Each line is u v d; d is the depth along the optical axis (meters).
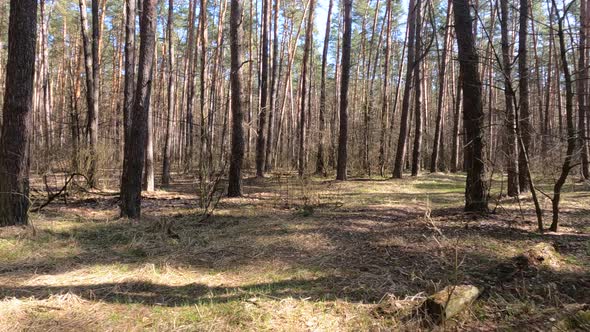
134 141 7.77
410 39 16.92
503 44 9.82
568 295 4.07
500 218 7.16
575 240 5.80
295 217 7.88
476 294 3.81
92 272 4.79
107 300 4.00
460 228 6.48
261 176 17.02
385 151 21.06
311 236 6.31
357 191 12.49
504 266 4.76
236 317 3.60
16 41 6.43
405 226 6.77
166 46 28.19
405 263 5.03
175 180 17.89
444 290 3.78
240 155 10.94
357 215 7.91
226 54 31.08
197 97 36.34
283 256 5.45
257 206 9.33
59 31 29.91
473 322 3.51
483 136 7.38
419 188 13.41
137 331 3.38
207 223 7.53
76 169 11.88
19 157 6.51
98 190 12.09
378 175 19.91
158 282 4.53
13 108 6.44
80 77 24.23
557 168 7.30
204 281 4.60
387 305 3.73
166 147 15.65
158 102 28.77
